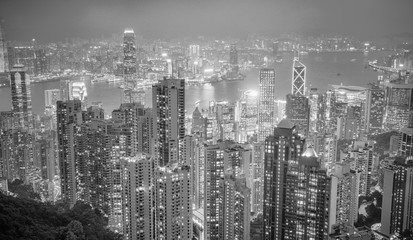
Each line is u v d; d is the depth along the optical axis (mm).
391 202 194500
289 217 167500
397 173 193375
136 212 180000
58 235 157375
